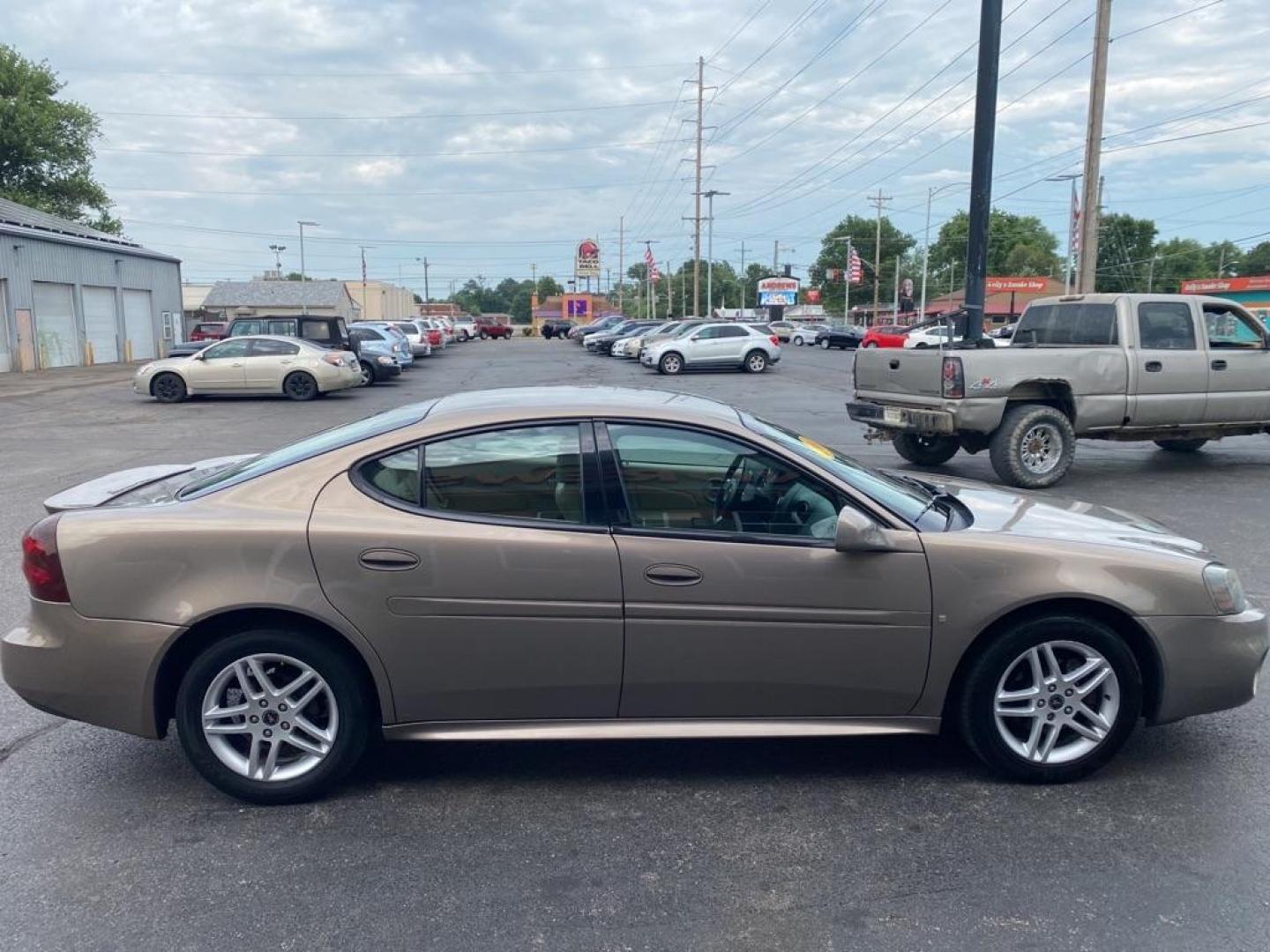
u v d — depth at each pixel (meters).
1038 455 10.28
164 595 3.52
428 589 3.54
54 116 49.75
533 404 3.84
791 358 41.56
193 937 2.88
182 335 45.25
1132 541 3.91
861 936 2.89
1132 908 3.02
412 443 3.68
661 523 3.67
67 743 4.23
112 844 3.41
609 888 3.14
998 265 108.81
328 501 3.61
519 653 3.60
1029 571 3.67
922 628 3.65
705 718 3.74
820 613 3.62
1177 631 3.72
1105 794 3.75
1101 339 10.76
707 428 3.73
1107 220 98.06
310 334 24.03
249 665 3.59
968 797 3.74
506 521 3.62
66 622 3.54
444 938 2.88
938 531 3.75
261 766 3.65
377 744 4.23
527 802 3.71
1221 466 11.80
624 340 38.88
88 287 36.41
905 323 71.81
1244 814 3.59
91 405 20.28
